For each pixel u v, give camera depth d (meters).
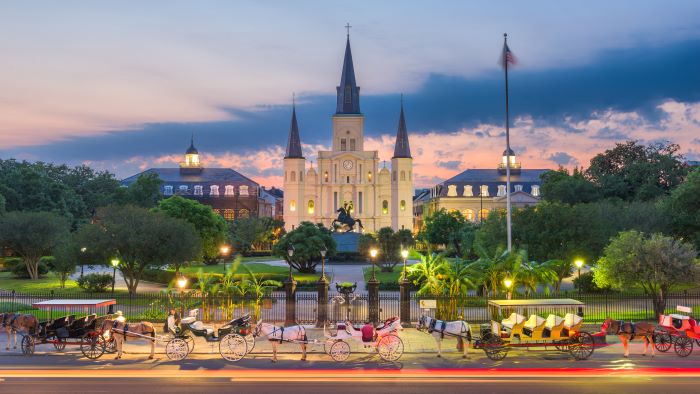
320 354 25.06
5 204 81.31
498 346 23.58
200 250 50.84
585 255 46.50
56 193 92.81
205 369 22.30
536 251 46.66
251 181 155.38
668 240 33.00
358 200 140.25
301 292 47.25
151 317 32.66
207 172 159.38
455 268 31.62
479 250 34.59
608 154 85.38
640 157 83.38
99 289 48.47
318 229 65.50
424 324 24.91
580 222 46.38
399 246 70.50
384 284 49.66
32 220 61.16
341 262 81.12
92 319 24.53
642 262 32.38
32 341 24.16
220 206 150.62
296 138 139.88
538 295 37.16
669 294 36.56
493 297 31.94
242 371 21.98
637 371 21.80
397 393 18.88
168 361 23.67
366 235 81.12
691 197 52.16
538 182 146.62
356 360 23.95
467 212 142.00
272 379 20.73
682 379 20.58
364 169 140.88
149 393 18.78
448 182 145.25
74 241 49.44
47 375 21.16
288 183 139.12
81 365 22.84
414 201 195.25
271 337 23.52
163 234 46.38
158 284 56.84
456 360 23.83
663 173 77.44
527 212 49.41
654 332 24.11
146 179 117.44
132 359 24.00
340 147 144.38
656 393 18.81
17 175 89.75
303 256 61.50
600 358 24.02
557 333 23.53
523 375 21.27
